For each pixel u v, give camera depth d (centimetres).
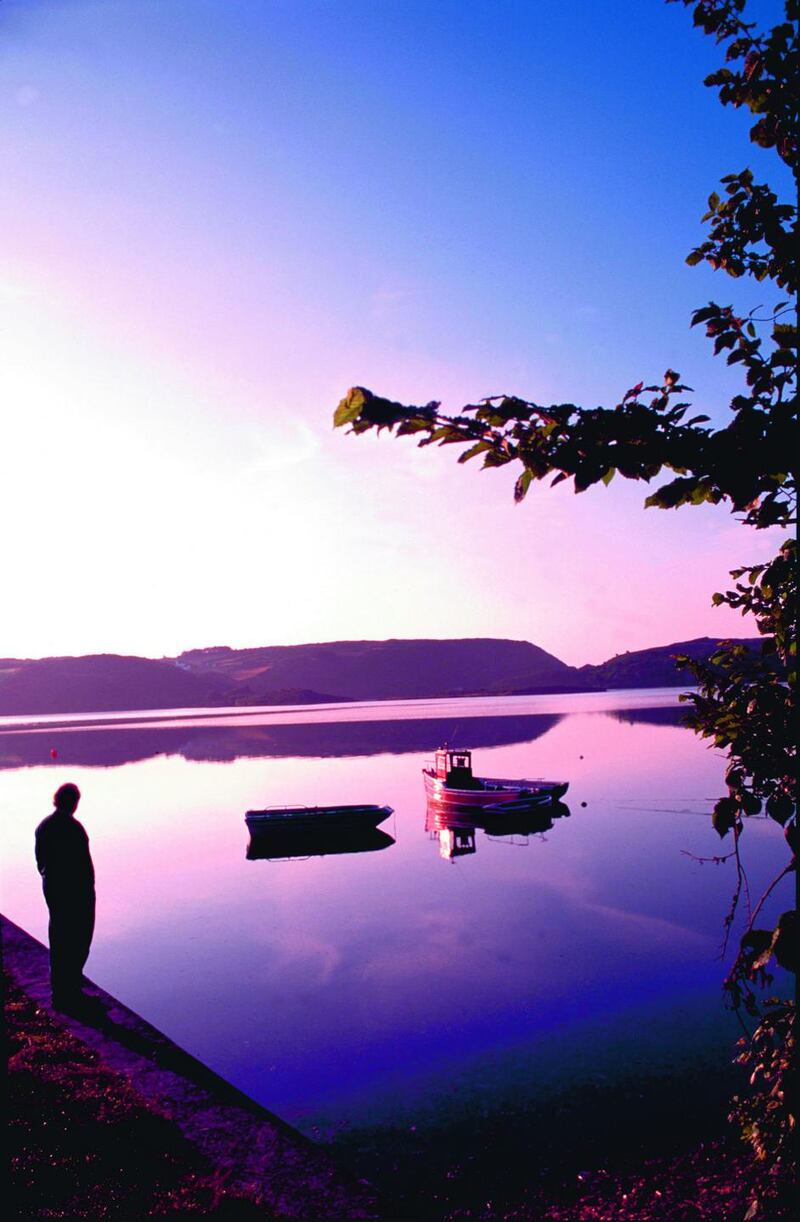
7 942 1391
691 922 1984
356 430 265
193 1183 675
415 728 12888
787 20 347
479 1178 896
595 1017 1375
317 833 3588
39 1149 656
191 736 13200
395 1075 1182
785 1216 367
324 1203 692
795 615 386
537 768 6119
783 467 288
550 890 2414
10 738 14575
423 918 2147
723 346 384
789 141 370
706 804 4072
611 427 282
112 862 3180
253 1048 1297
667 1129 991
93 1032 996
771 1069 378
